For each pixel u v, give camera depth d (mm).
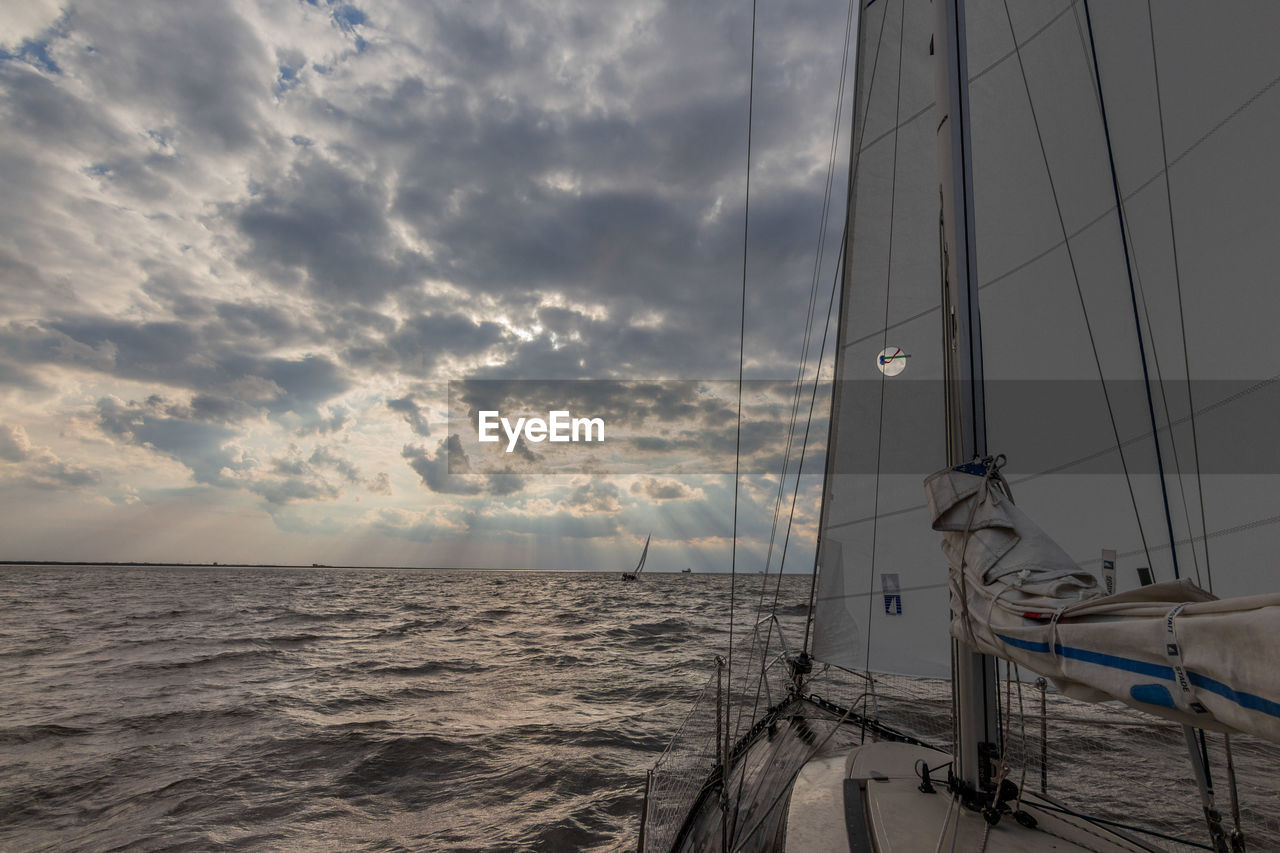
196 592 61344
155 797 8039
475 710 12141
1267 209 2404
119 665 18016
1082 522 3143
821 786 2732
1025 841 1930
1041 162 3373
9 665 18156
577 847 6375
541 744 9797
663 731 10508
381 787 8211
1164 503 2814
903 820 2125
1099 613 1270
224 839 6828
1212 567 2611
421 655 19516
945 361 2080
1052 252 3303
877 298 4316
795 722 4430
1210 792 1746
